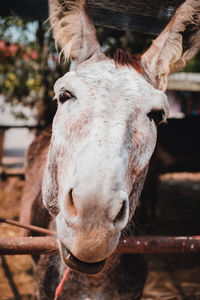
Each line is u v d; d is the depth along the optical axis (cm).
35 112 648
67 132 133
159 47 170
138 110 134
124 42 287
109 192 107
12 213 528
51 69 485
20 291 332
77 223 108
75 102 136
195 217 579
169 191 738
